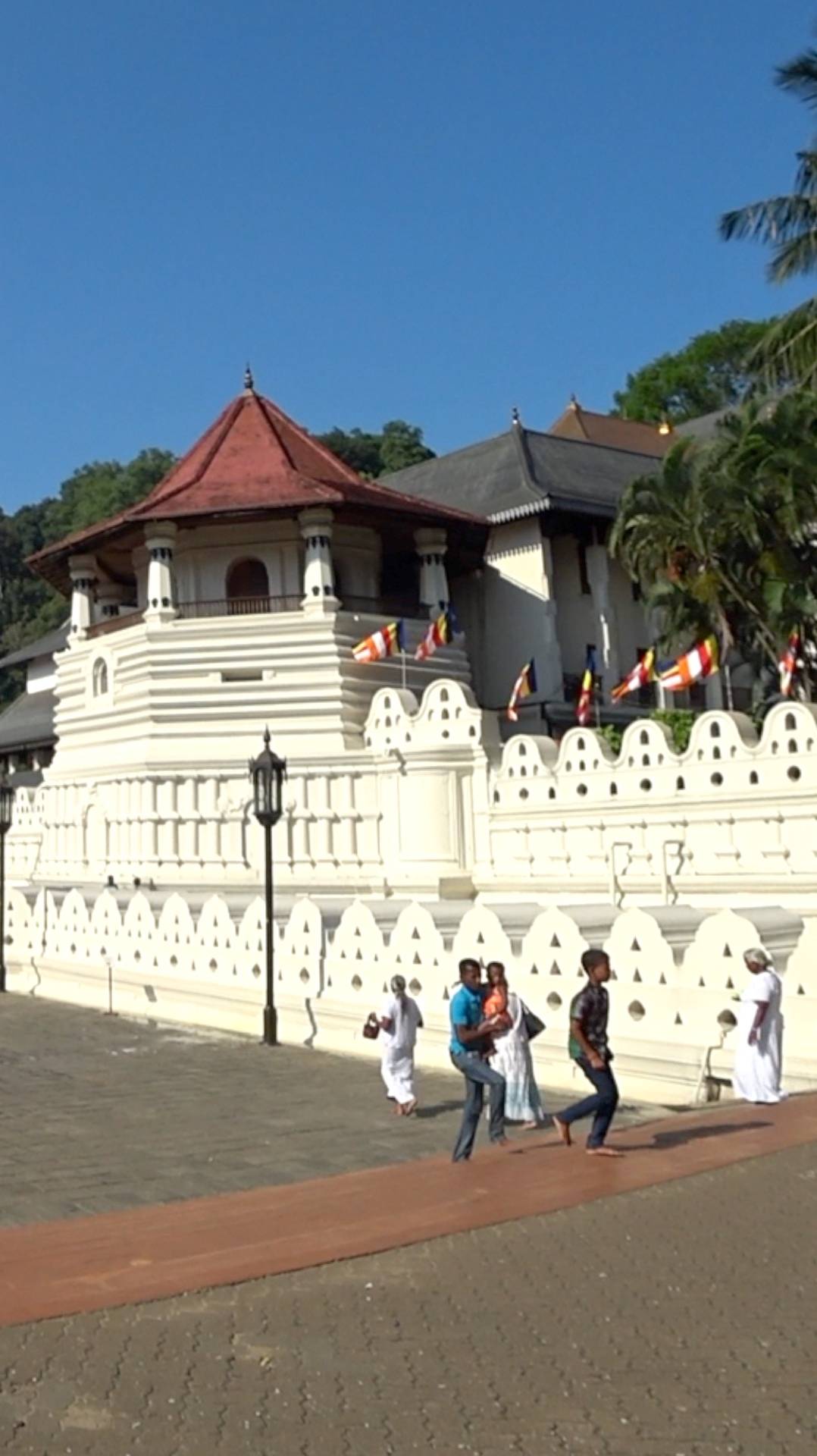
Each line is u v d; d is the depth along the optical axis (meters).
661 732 23.53
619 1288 7.64
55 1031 19.69
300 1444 5.66
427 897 27.16
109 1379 6.37
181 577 37.06
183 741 33.78
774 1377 6.30
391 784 28.66
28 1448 5.63
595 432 58.28
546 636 40.31
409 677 35.25
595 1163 10.62
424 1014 16.02
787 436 30.69
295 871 30.09
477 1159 11.05
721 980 13.28
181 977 20.23
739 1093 12.68
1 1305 7.43
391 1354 6.66
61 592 43.94
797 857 21.16
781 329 30.58
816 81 29.52
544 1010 14.77
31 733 50.75
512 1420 5.86
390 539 39.16
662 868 22.95
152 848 32.22
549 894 25.31
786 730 21.53
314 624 34.03
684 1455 5.52
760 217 30.19
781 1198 9.48
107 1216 9.53
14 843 38.53
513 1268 8.07
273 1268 8.08
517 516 40.41
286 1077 15.46
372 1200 9.79
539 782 25.88
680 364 77.94
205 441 40.09
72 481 129.88
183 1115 13.39
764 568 31.50
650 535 33.25
